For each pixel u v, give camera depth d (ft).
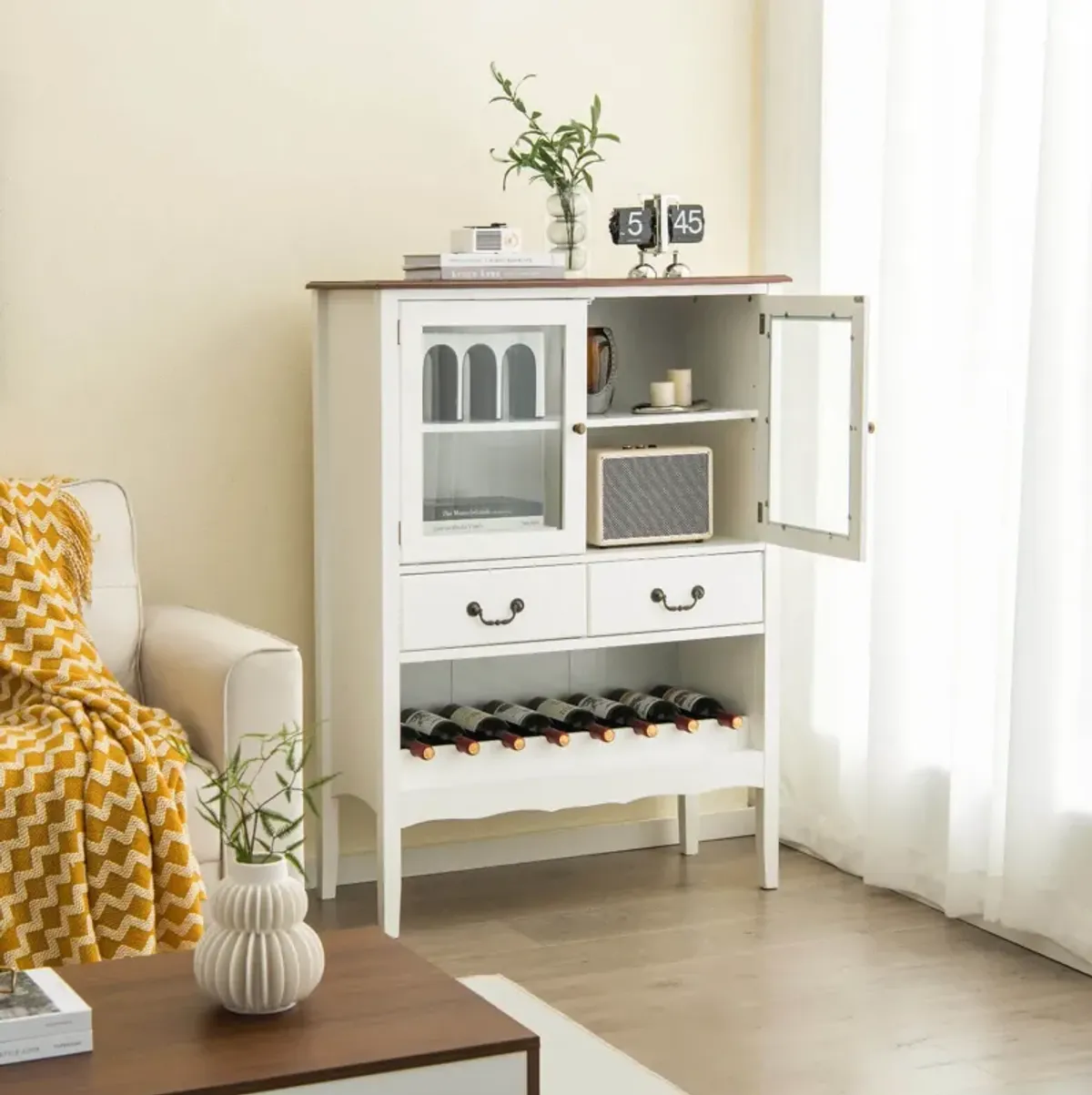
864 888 12.63
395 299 11.07
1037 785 10.93
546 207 12.53
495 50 12.82
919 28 11.84
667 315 13.37
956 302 11.73
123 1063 6.13
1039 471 10.73
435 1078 6.26
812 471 11.96
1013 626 11.12
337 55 12.35
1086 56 10.54
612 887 12.67
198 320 12.14
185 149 11.99
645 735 12.34
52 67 11.59
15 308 11.64
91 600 11.14
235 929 6.57
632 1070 9.19
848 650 12.85
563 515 11.75
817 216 13.08
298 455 12.50
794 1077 9.23
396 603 11.32
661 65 13.37
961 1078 9.23
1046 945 11.16
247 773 9.95
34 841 9.18
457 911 12.10
